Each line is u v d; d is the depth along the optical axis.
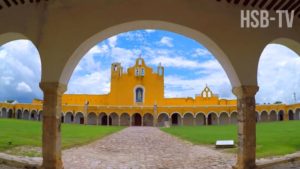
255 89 7.99
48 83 7.86
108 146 17.78
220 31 8.07
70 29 8.03
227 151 14.50
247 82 8.01
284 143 15.55
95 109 58.72
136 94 64.00
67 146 15.85
